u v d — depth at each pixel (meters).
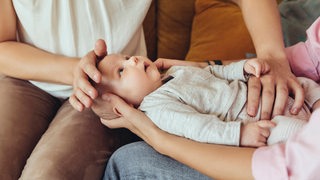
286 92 0.93
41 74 1.13
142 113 0.93
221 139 0.83
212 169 0.78
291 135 0.74
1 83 1.19
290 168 0.68
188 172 0.86
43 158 0.95
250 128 0.83
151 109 0.92
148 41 1.49
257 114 0.91
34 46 1.19
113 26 1.18
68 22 1.13
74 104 0.94
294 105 0.91
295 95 0.94
